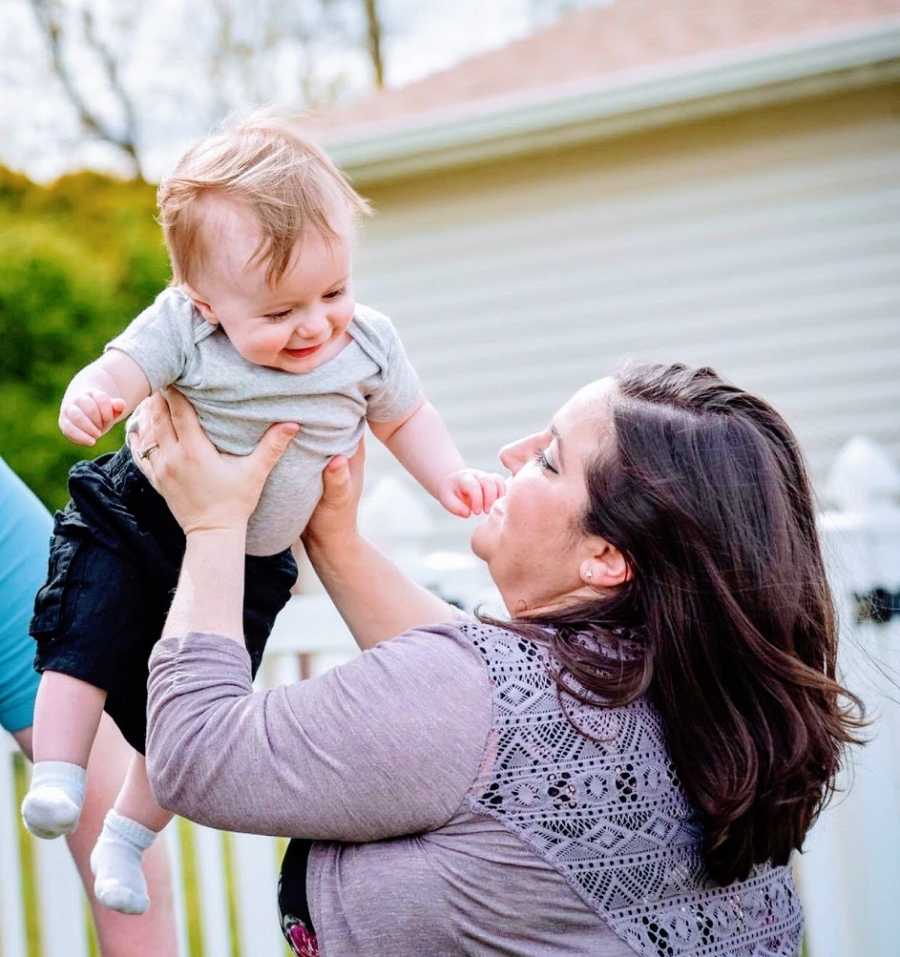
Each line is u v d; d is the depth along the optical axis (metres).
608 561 1.70
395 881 1.55
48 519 2.40
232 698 1.62
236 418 1.78
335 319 1.81
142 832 2.02
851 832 2.81
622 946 1.57
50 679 1.86
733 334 7.18
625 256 7.39
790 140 7.02
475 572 3.25
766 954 1.68
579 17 9.55
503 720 1.57
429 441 2.10
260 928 3.06
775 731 1.63
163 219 1.81
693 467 1.63
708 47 7.38
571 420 1.75
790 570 1.66
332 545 2.01
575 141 7.15
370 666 1.60
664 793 1.61
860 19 7.04
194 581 1.70
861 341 6.92
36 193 13.53
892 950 2.77
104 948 2.31
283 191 1.73
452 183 7.79
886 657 2.80
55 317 9.69
